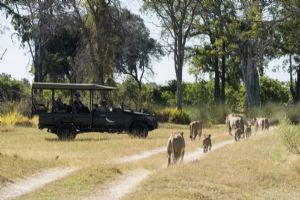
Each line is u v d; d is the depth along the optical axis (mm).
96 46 71438
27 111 64062
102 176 25984
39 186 24109
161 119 71375
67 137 45375
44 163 29078
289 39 88375
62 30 87375
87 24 72312
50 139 45156
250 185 26750
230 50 89250
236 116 49469
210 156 33781
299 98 110062
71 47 106938
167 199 21531
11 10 83125
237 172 28609
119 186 24312
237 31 86000
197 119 70938
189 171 27281
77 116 45781
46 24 81000
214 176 26984
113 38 72188
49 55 106188
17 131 51844
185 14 83188
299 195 25547
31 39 86250
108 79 72562
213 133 53469
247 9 82375
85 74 72312
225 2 85562
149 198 21500
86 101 65750
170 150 29234
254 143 40500
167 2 82562
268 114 70312
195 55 100312
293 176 29422
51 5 78500
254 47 85000
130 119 46781
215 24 87188
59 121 45594
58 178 25875
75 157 33344
